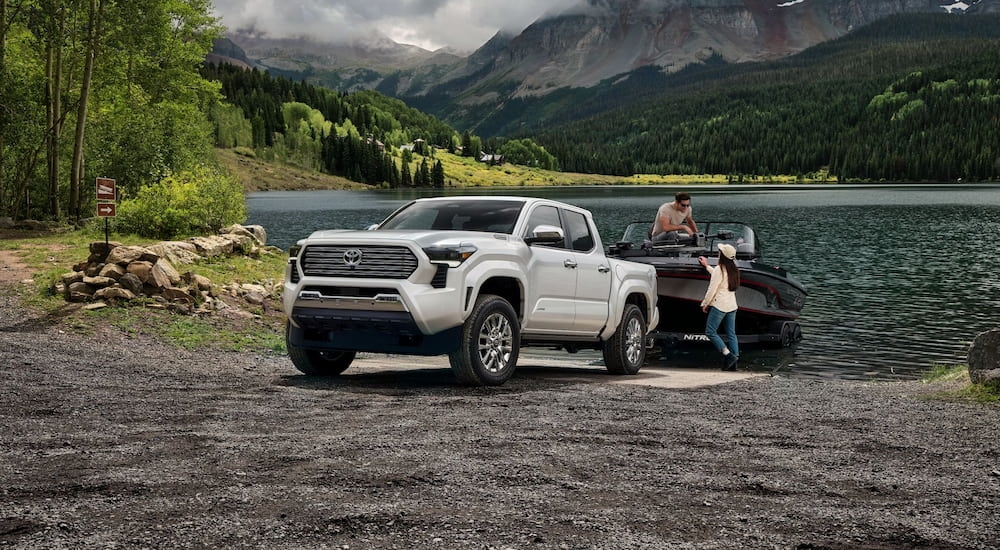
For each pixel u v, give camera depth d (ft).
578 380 30.96
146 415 20.20
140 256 46.68
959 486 14.53
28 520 11.49
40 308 41.57
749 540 11.24
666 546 10.89
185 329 40.86
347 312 26.25
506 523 11.72
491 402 23.31
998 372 26.68
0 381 24.79
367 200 419.95
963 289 79.61
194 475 14.08
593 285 32.01
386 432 18.29
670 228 47.70
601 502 12.98
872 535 11.60
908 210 265.54
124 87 119.03
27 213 102.37
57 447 16.28
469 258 26.16
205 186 80.07
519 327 28.48
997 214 233.55
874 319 61.41
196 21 128.57
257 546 10.55
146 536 10.88
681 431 19.38
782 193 539.29
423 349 26.00
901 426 20.66
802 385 30.89
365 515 11.94
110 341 36.17
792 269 98.07
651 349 47.57
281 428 18.67
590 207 312.71
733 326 41.83
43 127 96.63
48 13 95.61
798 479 14.80
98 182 48.19
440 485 13.71
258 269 60.64
